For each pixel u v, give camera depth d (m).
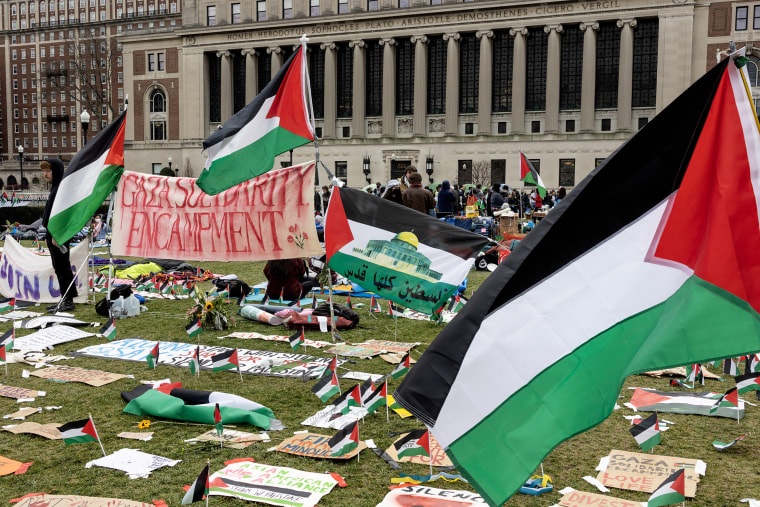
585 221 3.91
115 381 8.02
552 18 60.19
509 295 3.86
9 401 7.32
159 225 12.35
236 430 6.45
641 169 3.92
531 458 3.67
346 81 68.62
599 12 58.78
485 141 63.09
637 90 59.56
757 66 56.00
